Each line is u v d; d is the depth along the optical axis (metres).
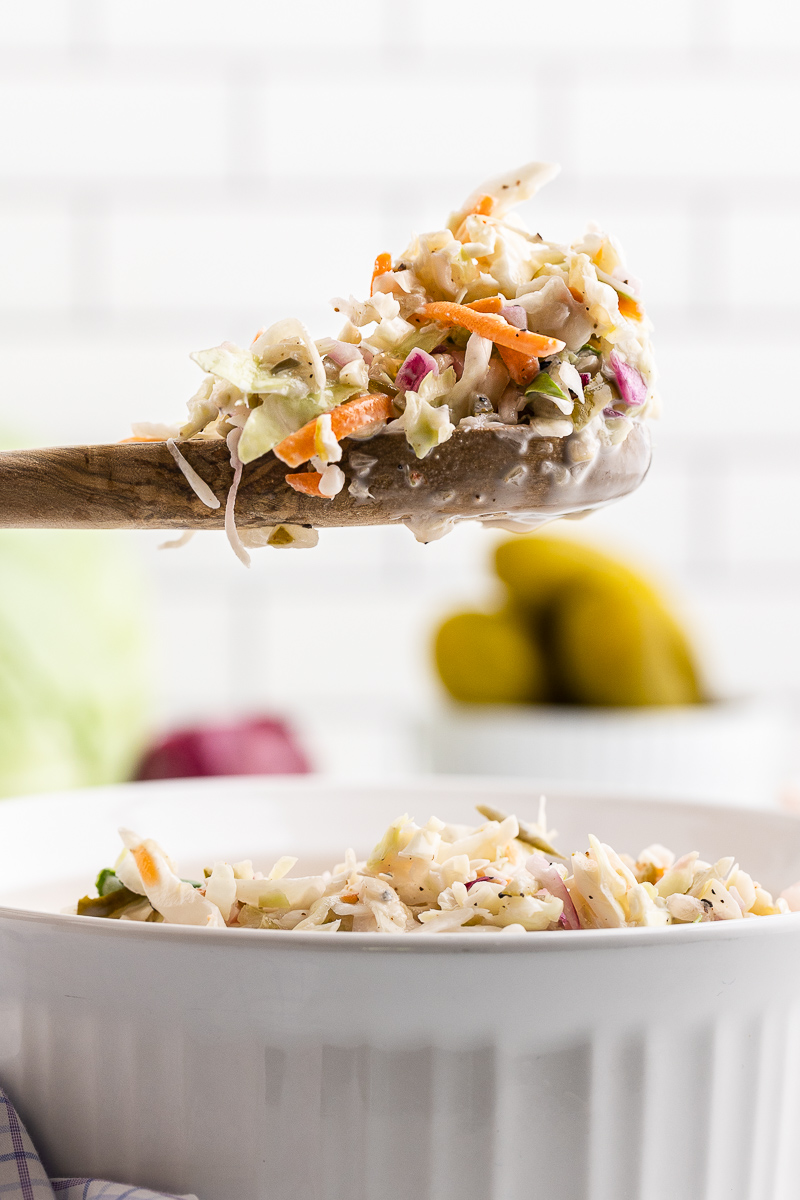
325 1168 0.59
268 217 1.33
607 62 1.33
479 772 1.13
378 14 1.32
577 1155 0.60
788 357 1.35
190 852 0.94
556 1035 0.58
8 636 1.08
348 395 0.71
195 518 0.74
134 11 1.31
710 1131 0.62
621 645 1.15
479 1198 0.59
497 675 1.16
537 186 0.82
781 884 0.90
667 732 1.12
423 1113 0.58
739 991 0.61
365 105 1.33
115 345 1.33
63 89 1.31
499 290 0.75
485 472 0.70
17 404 1.32
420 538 0.74
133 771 1.15
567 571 1.16
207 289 1.33
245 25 1.31
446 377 0.72
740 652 1.36
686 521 1.35
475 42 1.33
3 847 0.92
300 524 0.73
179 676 1.34
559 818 0.95
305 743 1.20
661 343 1.34
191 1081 0.60
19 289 1.32
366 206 1.33
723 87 1.33
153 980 0.59
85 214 1.32
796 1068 0.66
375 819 0.95
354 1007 0.57
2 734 1.08
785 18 1.33
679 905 0.76
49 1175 0.64
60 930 0.60
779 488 1.35
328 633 1.35
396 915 0.74
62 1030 0.63
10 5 1.30
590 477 0.73
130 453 0.74
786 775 1.27
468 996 0.57
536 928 0.72
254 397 0.71
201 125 1.32
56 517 0.75
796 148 1.33
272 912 0.78
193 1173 0.60
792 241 1.34
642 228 1.34
